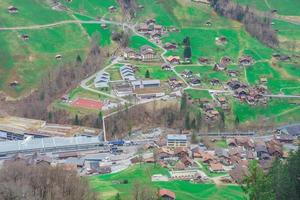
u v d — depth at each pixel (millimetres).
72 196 173125
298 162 98312
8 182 162375
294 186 94500
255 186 83062
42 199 165250
